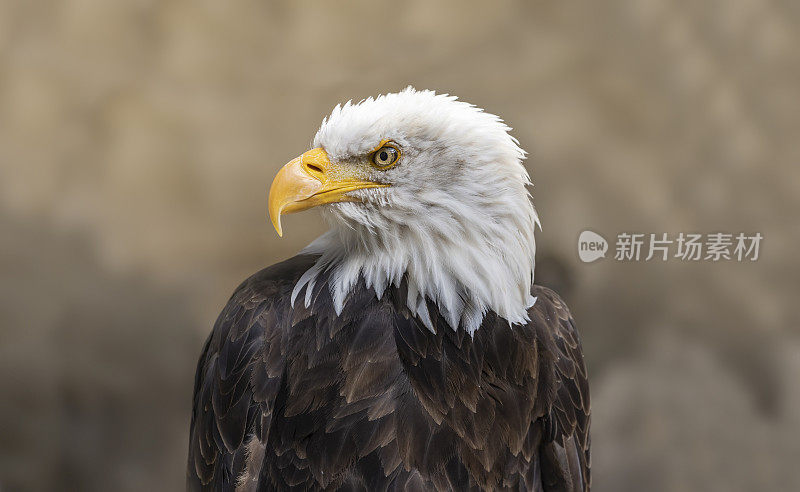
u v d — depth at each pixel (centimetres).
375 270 523
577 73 1269
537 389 538
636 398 1235
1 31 1337
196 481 580
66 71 1331
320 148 531
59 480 1238
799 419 1223
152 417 1264
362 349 507
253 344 532
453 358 511
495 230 510
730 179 1262
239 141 1338
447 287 512
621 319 1243
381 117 509
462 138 502
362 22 1355
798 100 1263
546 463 554
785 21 1271
